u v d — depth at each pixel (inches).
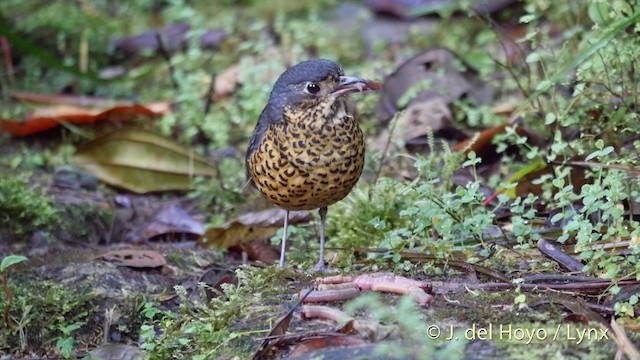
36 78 663.8
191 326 363.6
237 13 748.0
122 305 406.6
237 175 550.0
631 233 369.7
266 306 362.6
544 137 486.9
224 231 477.1
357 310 345.1
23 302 395.5
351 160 395.5
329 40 683.4
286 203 408.8
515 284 358.3
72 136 595.8
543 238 395.2
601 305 340.5
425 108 543.5
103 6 765.3
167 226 510.3
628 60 446.6
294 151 392.8
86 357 369.7
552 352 306.3
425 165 421.1
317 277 387.9
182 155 549.3
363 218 458.3
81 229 499.2
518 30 644.1
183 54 693.3
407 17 700.7
